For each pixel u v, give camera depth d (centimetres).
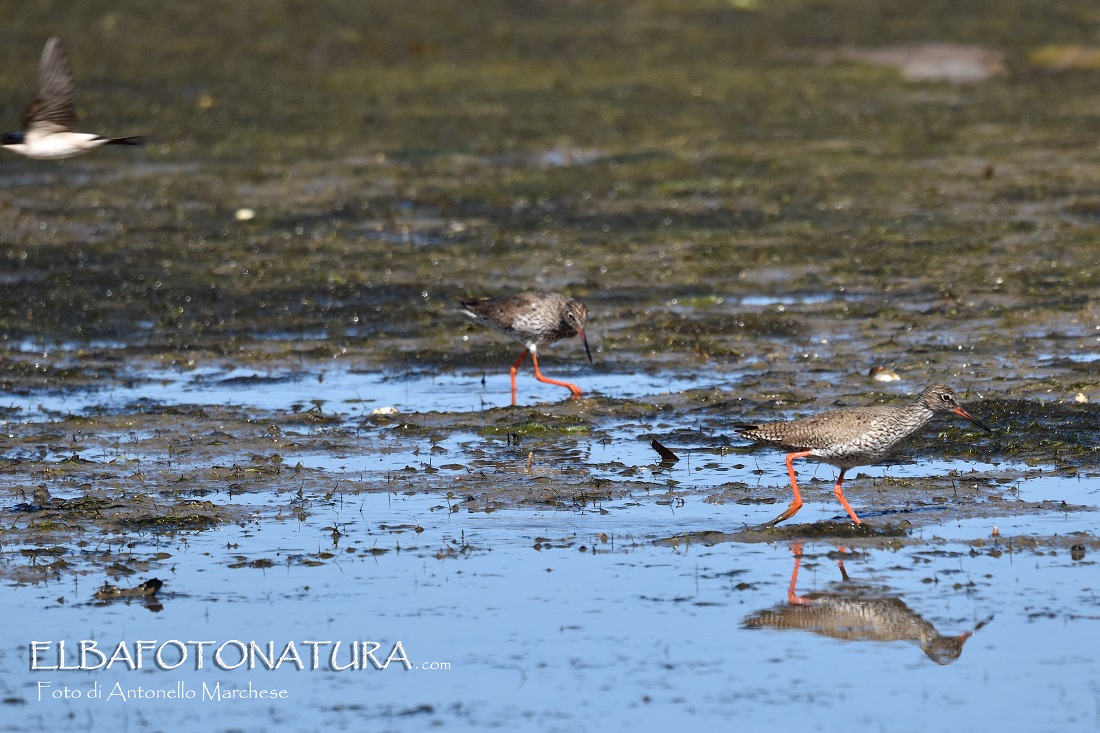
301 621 1083
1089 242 2462
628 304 2200
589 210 2814
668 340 1977
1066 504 1308
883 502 1327
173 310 2195
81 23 4734
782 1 5278
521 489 1384
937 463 1445
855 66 4294
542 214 2798
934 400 1272
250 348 1988
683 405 1681
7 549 1236
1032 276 2255
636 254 2491
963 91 3931
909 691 958
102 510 1330
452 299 2242
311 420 1638
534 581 1152
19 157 3316
